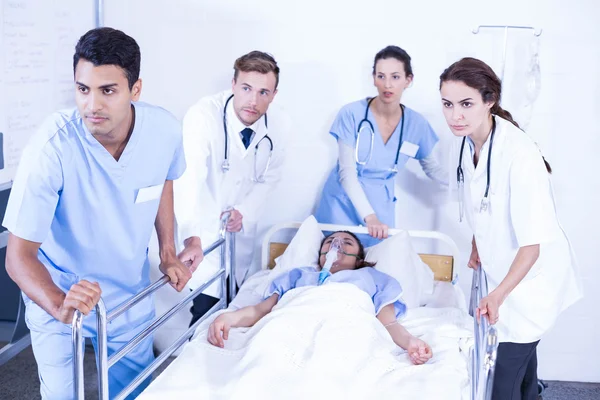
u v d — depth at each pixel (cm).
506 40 248
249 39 263
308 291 193
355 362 167
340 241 223
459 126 177
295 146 268
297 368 163
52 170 149
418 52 256
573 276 197
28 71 226
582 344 267
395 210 268
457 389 161
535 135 256
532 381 209
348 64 260
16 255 146
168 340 281
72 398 171
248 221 248
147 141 163
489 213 186
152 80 270
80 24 257
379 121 247
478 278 197
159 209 184
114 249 170
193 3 263
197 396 156
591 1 246
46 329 163
